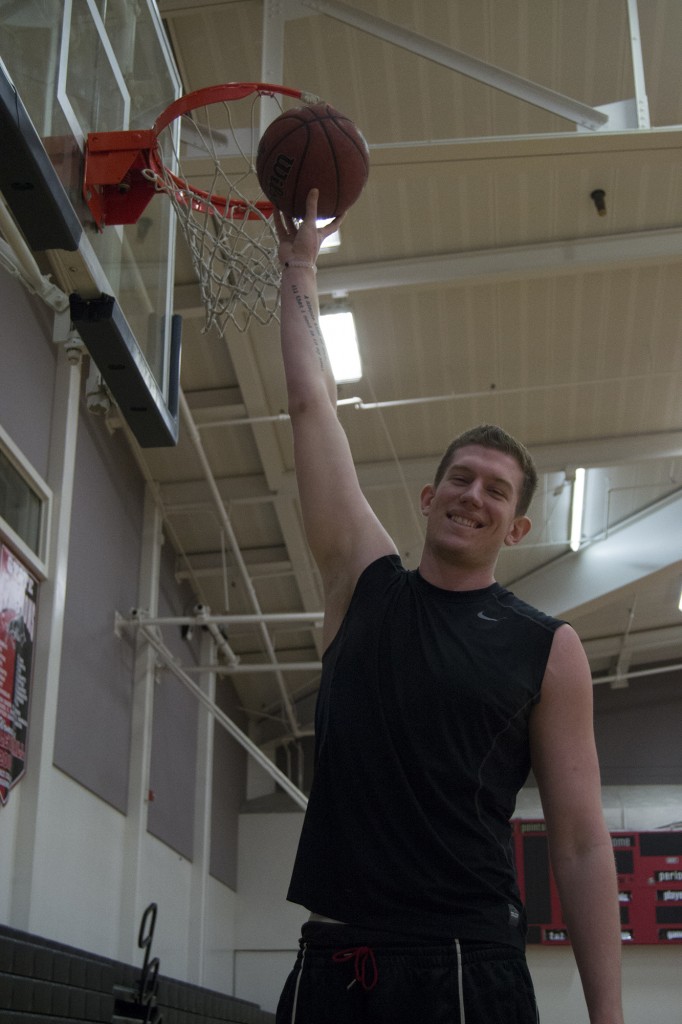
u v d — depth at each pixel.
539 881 15.35
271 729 17.08
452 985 1.37
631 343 10.30
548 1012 14.62
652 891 15.21
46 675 8.20
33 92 4.11
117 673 10.57
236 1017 12.08
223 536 12.57
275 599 14.33
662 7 7.47
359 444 11.60
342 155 3.15
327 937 1.44
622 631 15.70
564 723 1.59
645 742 16.70
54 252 4.34
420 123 8.34
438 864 1.45
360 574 1.75
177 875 12.52
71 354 8.19
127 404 5.34
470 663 1.57
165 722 12.17
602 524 12.67
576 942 1.52
